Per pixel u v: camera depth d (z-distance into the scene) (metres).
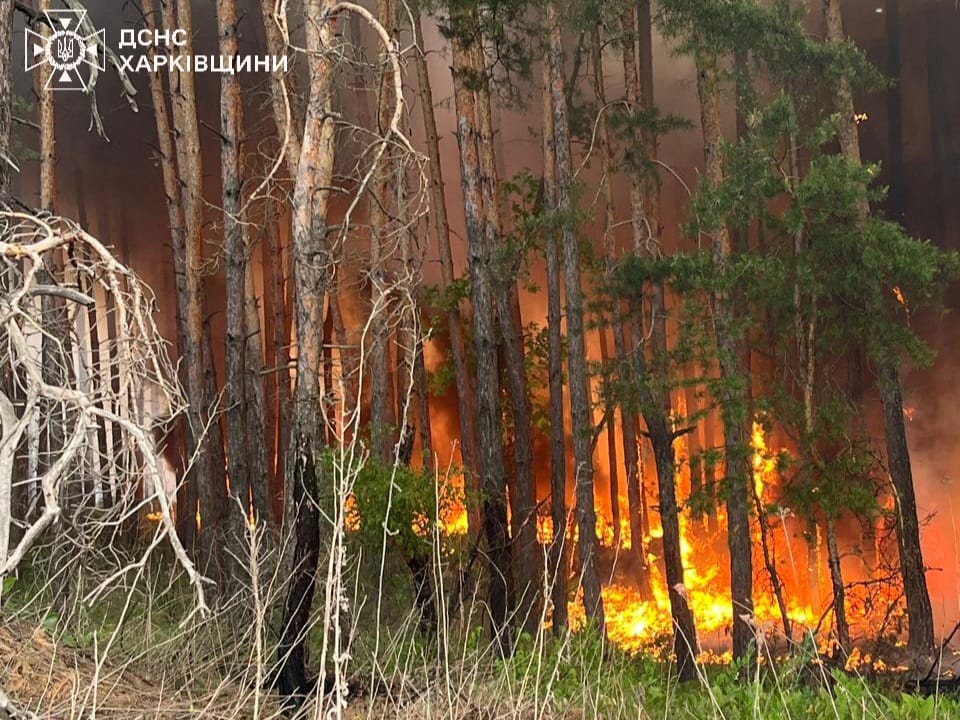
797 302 18.09
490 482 17.08
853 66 18.62
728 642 22.34
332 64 9.51
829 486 17.56
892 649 17.09
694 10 17.70
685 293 18.33
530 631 15.44
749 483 18.19
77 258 4.64
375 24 8.05
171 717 6.36
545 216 20.03
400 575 12.68
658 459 18.84
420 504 12.32
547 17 19.70
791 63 18.14
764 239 19.36
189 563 3.47
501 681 7.98
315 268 9.27
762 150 17.77
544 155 22.30
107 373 4.35
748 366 21.31
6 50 7.74
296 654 7.95
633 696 8.69
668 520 18.47
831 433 18.31
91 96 8.51
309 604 8.39
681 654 16.91
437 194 23.94
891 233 17.58
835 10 19.95
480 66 19.80
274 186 11.68
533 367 26.41
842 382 24.94
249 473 21.20
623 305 23.88
